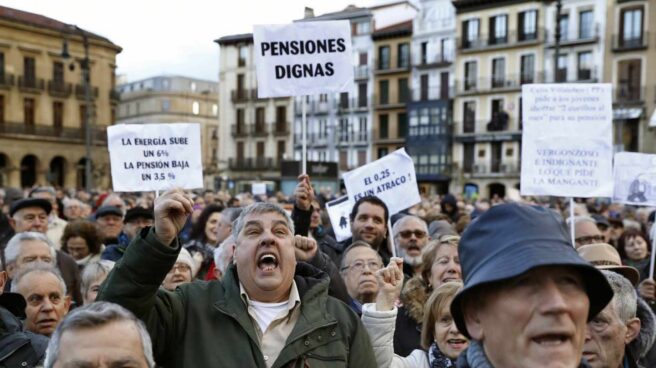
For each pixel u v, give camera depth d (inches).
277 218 117.8
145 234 100.4
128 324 83.0
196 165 229.3
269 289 112.4
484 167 1813.5
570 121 218.2
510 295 60.6
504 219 63.6
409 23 2085.4
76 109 2014.0
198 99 3415.4
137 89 3850.9
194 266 199.6
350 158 2117.4
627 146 1594.5
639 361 134.1
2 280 155.4
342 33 216.5
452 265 168.9
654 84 1540.4
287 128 2209.6
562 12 1686.8
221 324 110.4
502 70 1798.7
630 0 1569.9
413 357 141.3
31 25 1887.3
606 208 625.9
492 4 1796.3
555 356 58.9
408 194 277.7
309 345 109.5
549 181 217.8
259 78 216.7
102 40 2063.2
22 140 1873.8
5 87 1844.2
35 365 120.2
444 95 1923.0
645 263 269.4
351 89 215.9
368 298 176.7
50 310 153.5
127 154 225.9
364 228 233.8
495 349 62.0
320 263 165.6
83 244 255.3
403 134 2031.3
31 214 265.4
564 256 58.9
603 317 107.7
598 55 1624.0
